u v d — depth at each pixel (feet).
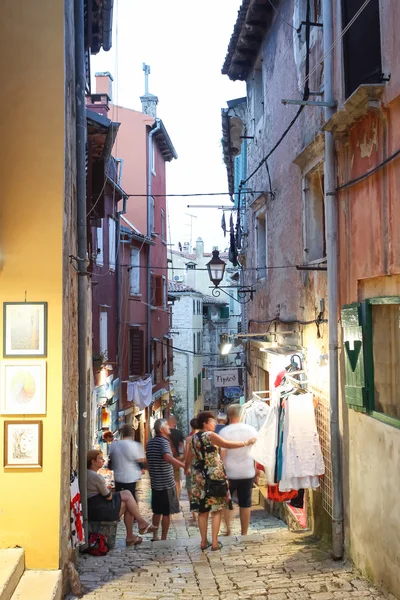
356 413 21.65
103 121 32.04
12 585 16.87
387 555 18.39
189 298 117.91
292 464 24.85
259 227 45.44
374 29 19.69
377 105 18.75
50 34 20.03
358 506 21.31
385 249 18.90
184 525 33.45
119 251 61.52
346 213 22.70
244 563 22.58
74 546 21.76
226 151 55.06
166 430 28.71
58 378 19.53
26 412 19.40
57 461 19.34
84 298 24.13
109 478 38.88
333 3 23.45
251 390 47.67
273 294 38.73
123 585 20.12
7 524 19.10
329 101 23.44
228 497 26.91
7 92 19.94
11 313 19.57
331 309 23.68
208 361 145.38
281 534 27.55
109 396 55.62
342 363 23.20
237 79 50.42
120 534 31.50
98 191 36.55
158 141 89.20
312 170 28.58
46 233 19.76
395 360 18.72
